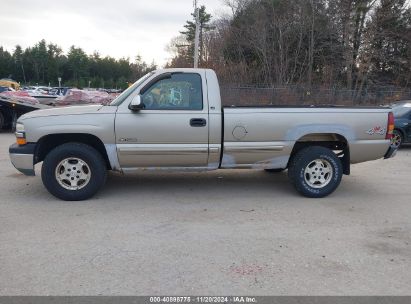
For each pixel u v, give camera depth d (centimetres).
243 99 2411
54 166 570
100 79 11788
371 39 3008
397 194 657
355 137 616
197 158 592
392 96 2594
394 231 487
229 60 3456
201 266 384
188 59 5003
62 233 461
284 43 3266
